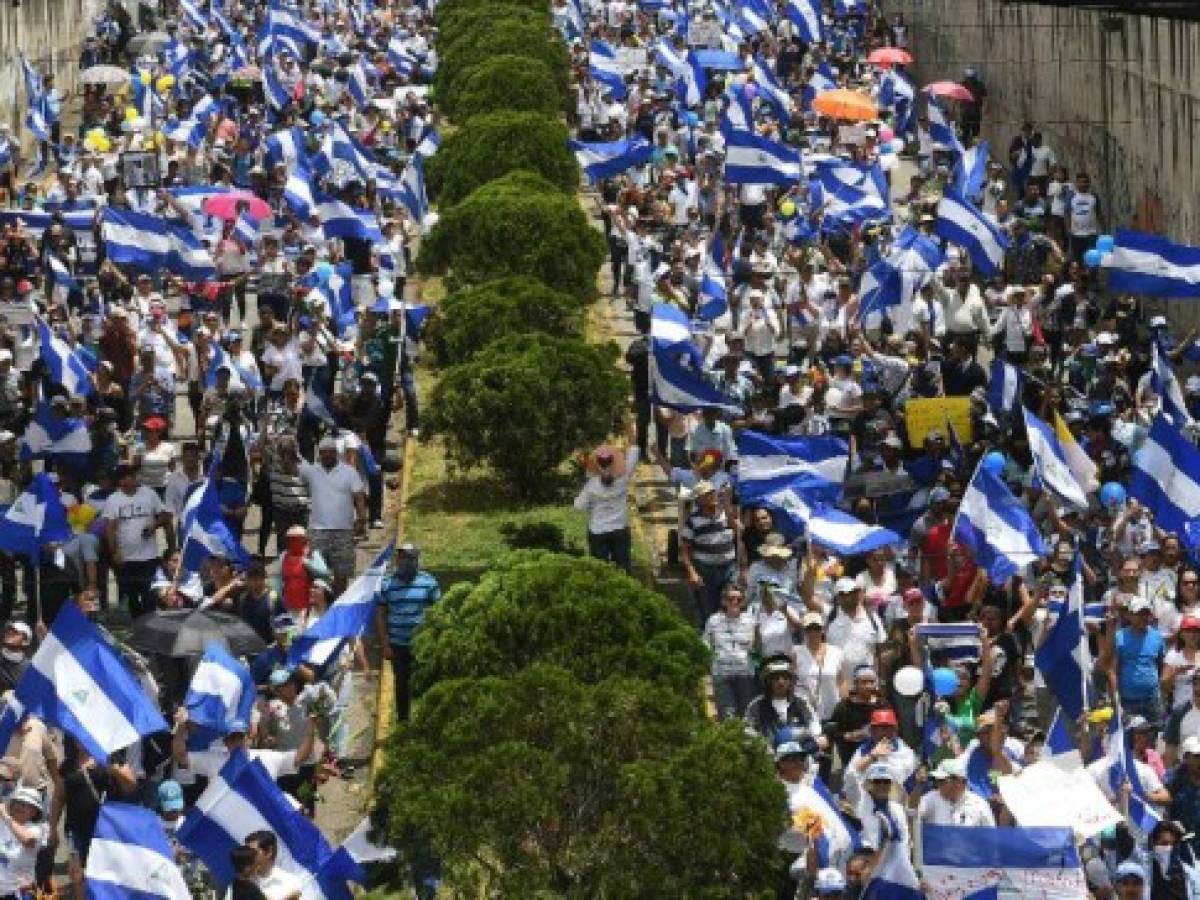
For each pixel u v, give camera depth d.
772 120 103.75
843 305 72.50
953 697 48.50
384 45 130.75
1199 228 80.06
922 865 40.50
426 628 49.97
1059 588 51.16
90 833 45.06
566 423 68.56
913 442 62.62
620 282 91.12
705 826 42.31
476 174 94.81
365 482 59.59
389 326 72.06
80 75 126.75
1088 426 62.31
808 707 47.47
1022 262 81.94
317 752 48.03
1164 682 49.12
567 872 43.00
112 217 78.62
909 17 129.75
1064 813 42.06
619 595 49.84
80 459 62.44
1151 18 85.19
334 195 91.88
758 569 52.09
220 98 113.75
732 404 62.94
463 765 43.22
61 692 43.97
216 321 71.75
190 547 53.81
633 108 111.25
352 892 45.59
